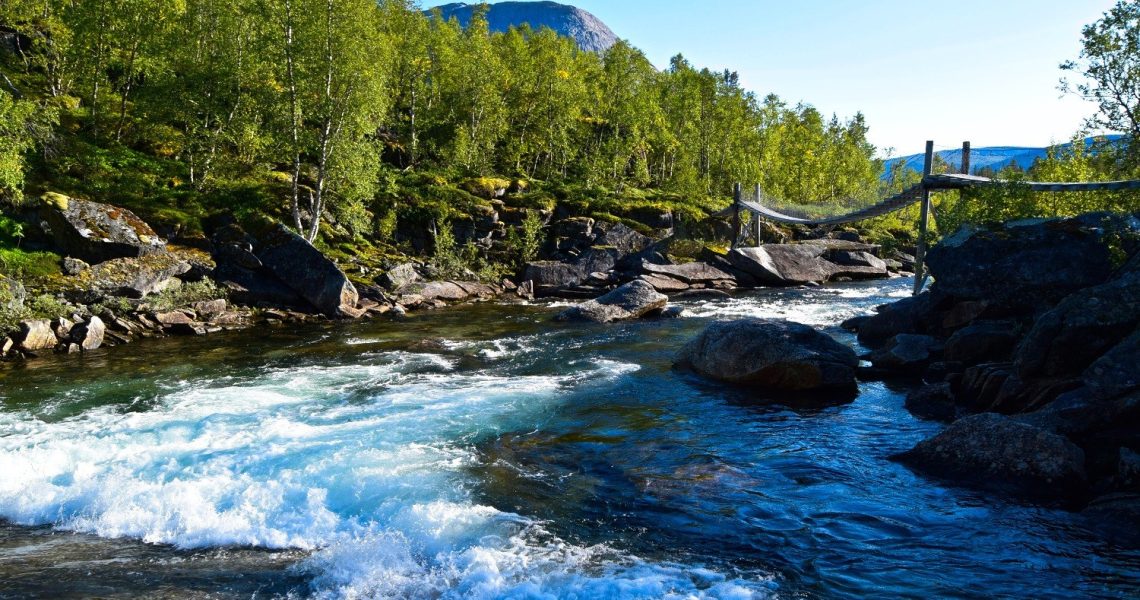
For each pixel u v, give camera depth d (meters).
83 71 42.56
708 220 55.28
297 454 10.79
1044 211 27.20
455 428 12.52
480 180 51.47
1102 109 19.56
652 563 7.33
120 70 46.53
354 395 15.09
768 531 8.20
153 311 24.61
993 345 15.64
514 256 45.59
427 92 65.81
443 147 58.50
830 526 8.31
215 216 33.22
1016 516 8.47
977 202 25.69
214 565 7.33
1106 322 11.53
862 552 7.61
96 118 41.44
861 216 41.75
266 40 36.06
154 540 8.05
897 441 11.76
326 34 34.22
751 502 9.11
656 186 74.88
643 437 12.12
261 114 40.69
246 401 14.59
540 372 17.62
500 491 9.45
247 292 28.17
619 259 45.94
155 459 10.61
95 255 26.41
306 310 28.83
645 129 75.12
